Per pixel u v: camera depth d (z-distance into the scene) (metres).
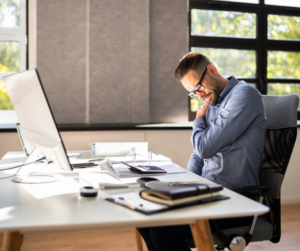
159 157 1.70
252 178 1.43
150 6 3.21
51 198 0.98
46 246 2.25
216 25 3.55
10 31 3.08
